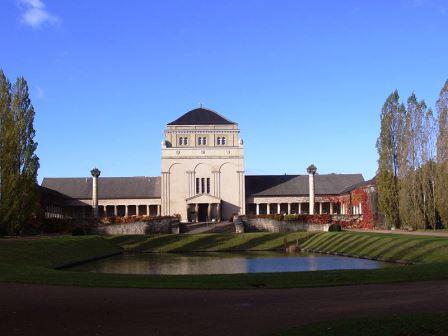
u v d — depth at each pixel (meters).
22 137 58.53
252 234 73.44
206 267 43.94
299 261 48.31
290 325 14.97
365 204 88.50
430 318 14.55
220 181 104.25
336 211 111.44
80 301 19.59
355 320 14.61
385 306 17.55
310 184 100.19
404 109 74.00
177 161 104.56
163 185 103.81
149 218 81.56
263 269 41.50
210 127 105.56
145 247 67.25
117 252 63.09
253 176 113.56
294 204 112.06
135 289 22.86
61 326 15.30
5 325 15.47
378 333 13.19
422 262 39.91
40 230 75.12
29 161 58.88
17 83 59.81
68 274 28.19
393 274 25.86
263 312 17.06
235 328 14.83
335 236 65.00
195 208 103.06
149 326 15.23
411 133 68.12
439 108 63.41
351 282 24.11
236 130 105.75
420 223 66.38
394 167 74.00
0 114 57.97
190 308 18.02
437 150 62.94
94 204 97.69
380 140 75.19
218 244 68.81
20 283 24.91
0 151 56.72
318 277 25.27
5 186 56.38
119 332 14.52
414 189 66.81
